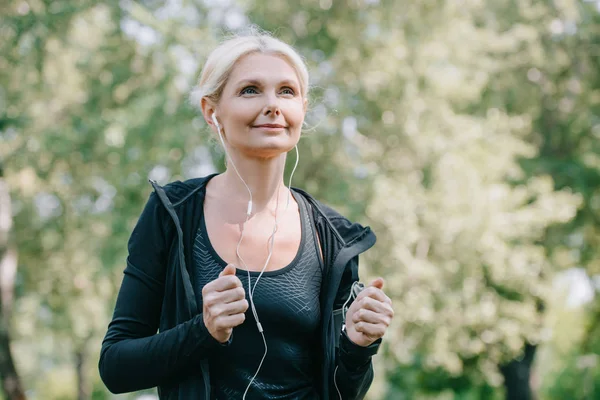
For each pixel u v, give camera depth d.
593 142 17.56
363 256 11.95
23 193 14.28
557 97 18.03
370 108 12.47
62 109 13.73
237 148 2.02
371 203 11.67
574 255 18.00
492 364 17.59
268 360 1.93
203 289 1.80
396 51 12.20
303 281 2.00
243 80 1.97
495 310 13.52
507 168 13.88
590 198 16.92
